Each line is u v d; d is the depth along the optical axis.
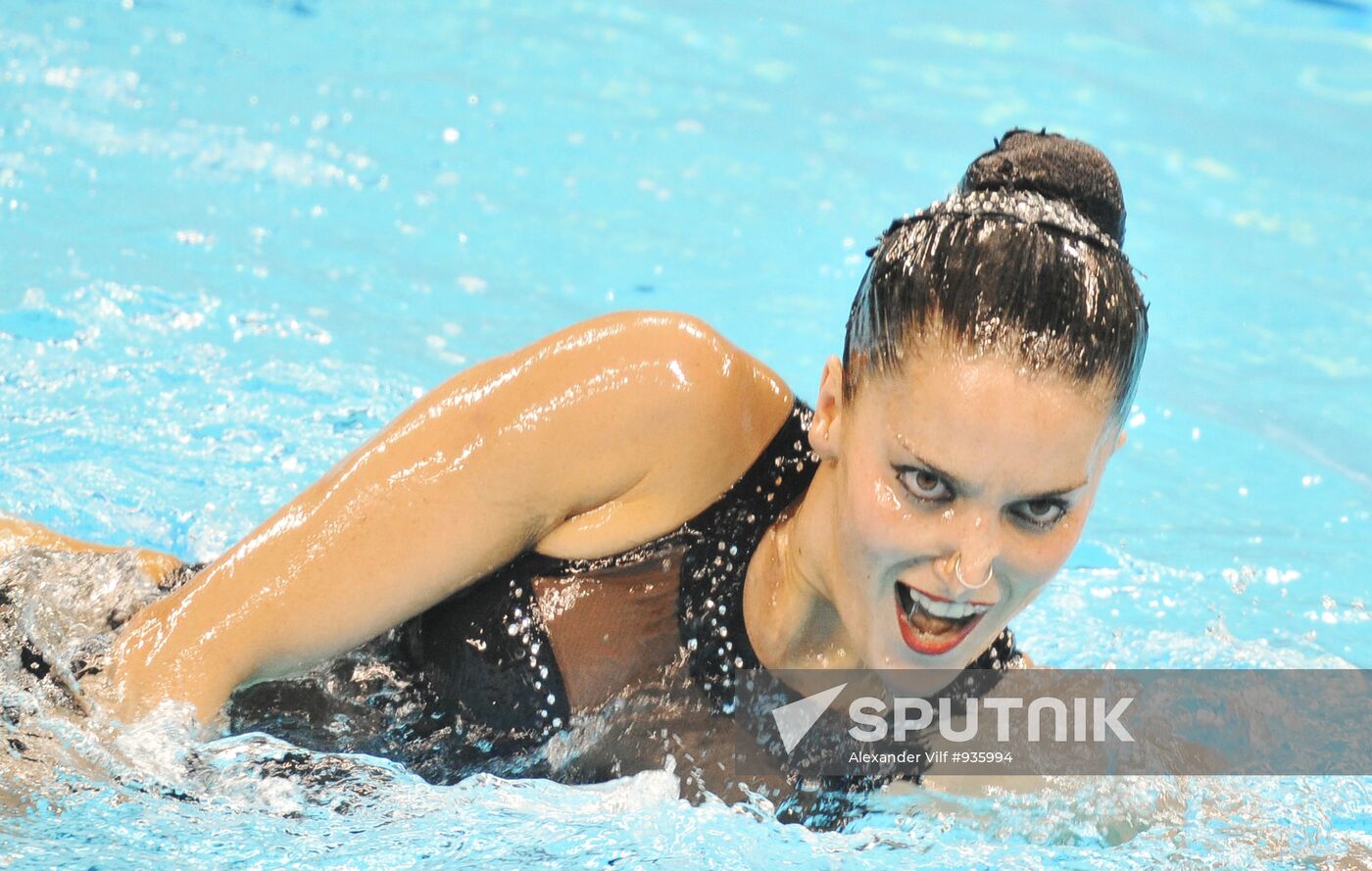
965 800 7.81
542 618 7.39
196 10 20.33
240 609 7.29
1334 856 7.61
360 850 6.80
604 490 7.30
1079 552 11.70
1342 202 18.30
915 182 17.91
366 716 7.61
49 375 12.39
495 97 19.19
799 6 23.11
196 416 12.06
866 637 6.84
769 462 7.44
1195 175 18.72
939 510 6.37
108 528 10.52
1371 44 22.89
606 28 21.66
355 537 7.22
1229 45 22.66
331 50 19.91
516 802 7.21
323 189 16.50
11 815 6.78
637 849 6.90
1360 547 11.98
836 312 15.01
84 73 18.06
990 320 6.19
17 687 7.43
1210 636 10.35
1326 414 14.03
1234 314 15.74
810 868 6.94
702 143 18.55
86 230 14.91
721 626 7.33
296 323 13.74
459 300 14.64
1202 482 12.88
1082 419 6.21
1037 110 20.11
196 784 7.10
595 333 7.40
